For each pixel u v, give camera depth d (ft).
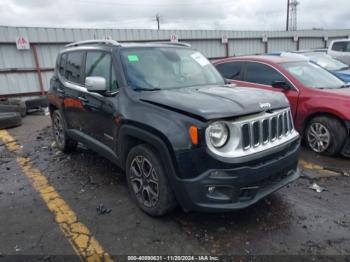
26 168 15.98
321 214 10.71
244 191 9.04
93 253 8.93
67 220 10.72
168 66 12.78
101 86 11.43
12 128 25.53
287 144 10.28
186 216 10.69
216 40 59.77
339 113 15.52
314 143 16.93
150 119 9.66
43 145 20.07
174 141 8.89
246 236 9.52
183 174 8.90
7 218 10.95
